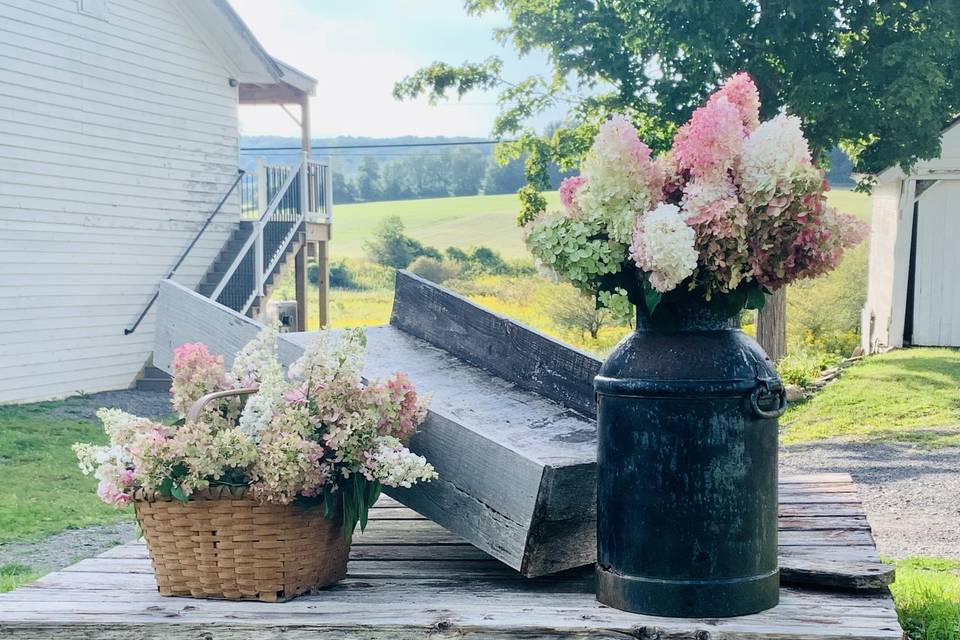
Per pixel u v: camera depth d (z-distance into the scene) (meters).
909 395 14.82
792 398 15.68
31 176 14.14
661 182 3.10
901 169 17.31
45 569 6.44
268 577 3.21
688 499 3.01
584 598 3.29
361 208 78.56
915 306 18.81
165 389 16.03
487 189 90.44
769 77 15.80
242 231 18.48
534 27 17.20
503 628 2.96
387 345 4.88
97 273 15.38
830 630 2.88
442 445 3.50
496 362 4.71
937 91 15.27
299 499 3.19
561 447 3.84
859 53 15.60
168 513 3.22
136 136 16.17
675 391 2.99
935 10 14.96
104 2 15.39
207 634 3.03
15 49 13.84
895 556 6.82
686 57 16.45
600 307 3.22
